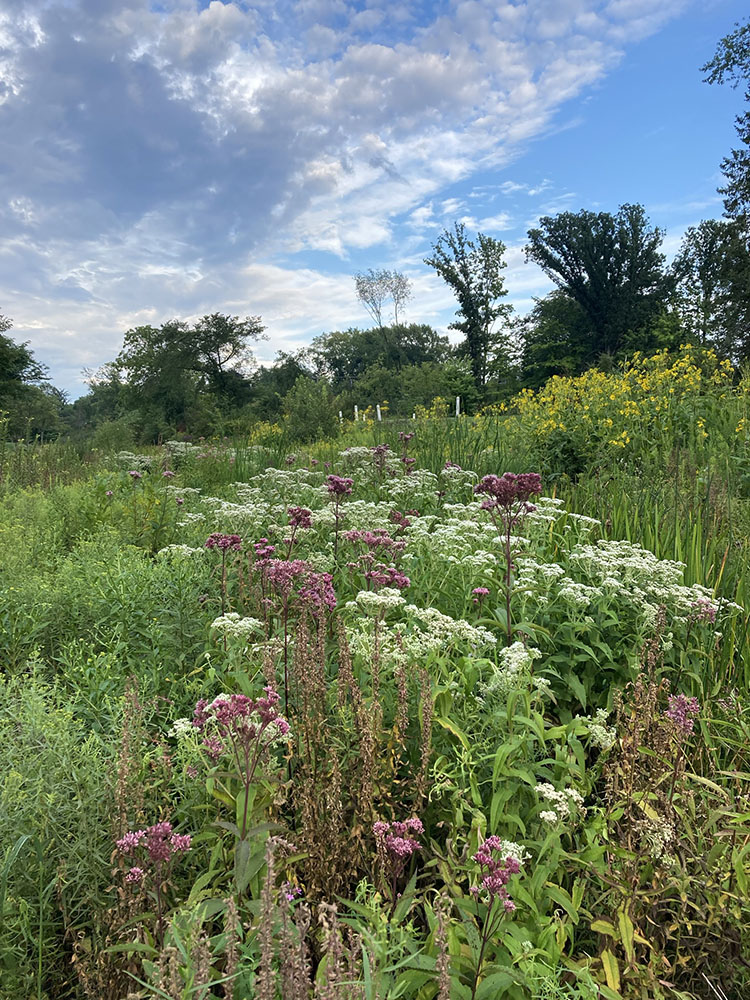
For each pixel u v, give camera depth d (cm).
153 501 728
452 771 279
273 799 251
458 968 205
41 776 254
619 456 983
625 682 374
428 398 4644
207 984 165
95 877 242
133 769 262
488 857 199
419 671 291
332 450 1434
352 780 270
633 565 432
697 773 323
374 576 414
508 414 1585
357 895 222
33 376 4478
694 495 690
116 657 388
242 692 328
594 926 220
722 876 240
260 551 459
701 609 389
